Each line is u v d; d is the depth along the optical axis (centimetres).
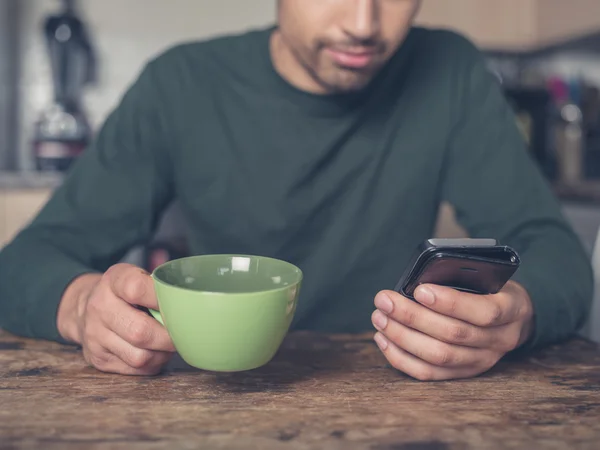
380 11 71
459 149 100
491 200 94
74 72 217
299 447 40
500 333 55
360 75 75
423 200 100
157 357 53
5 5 208
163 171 101
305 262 100
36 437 41
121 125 98
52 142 188
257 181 97
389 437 42
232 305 43
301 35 75
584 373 56
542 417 46
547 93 218
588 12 184
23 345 63
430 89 101
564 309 65
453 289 53
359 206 98
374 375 55
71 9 210
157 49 225
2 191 173
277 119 96
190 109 99
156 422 44
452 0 216
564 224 85
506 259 51
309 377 54
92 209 88
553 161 224
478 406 48
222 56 102
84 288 62
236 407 47
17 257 72
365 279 100
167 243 179
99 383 52
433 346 53
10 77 215
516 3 220
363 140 97
